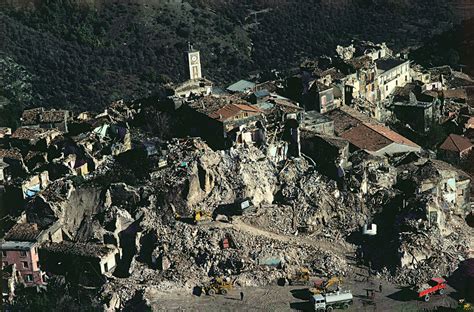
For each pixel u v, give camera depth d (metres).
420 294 153.62
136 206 175.88
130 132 197.25
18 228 170.62
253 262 164.12
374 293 156.88
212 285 159.25
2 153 194.25
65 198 177.38
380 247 170.88
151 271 165.00
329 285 157.50
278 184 182.38
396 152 194.25
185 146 184.88
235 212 175.25
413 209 172.25
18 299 159.00
